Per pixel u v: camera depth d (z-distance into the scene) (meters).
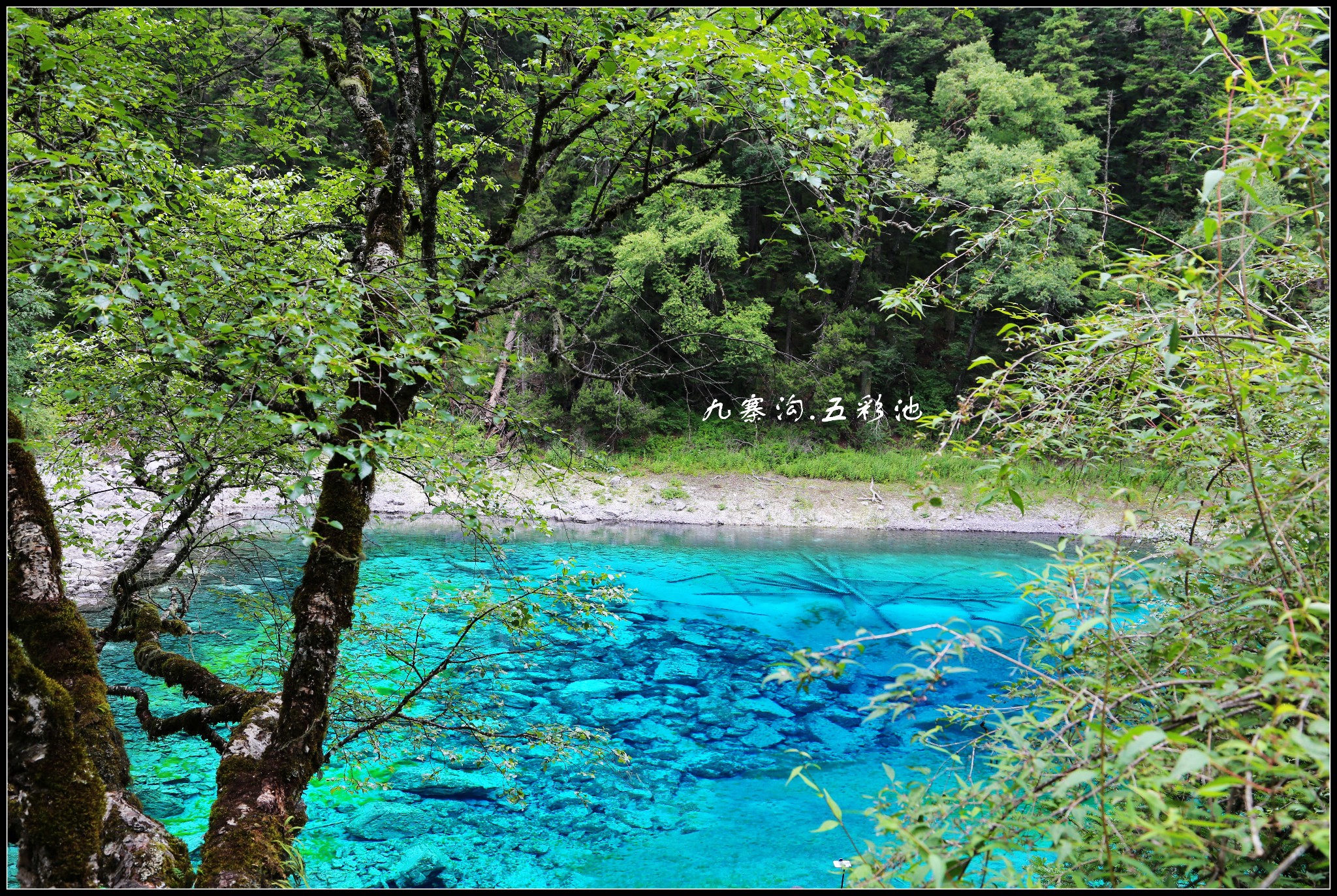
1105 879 1.66
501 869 3.91
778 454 19.17
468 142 4.68
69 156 1.87
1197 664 1.62
